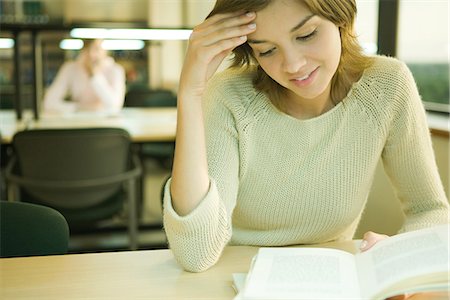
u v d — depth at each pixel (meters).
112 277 1.11
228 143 1.24
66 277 1.11
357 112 1.26
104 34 3.12
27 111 4.19
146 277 1.11
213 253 1.13
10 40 3.53
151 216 3.94
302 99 1.24
